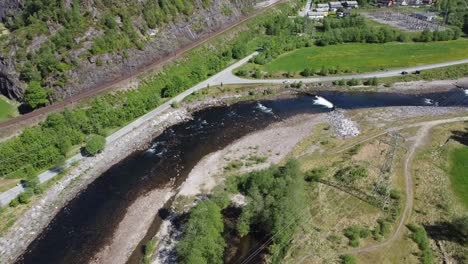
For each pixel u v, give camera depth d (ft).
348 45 565.94
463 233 217.56
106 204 262.47
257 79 453.99
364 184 262.88
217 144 333.21
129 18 419.74
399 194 252.01
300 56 520.01
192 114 384.06
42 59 341.21
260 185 243.40
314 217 232.94
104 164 302.86
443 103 407.85
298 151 315.78
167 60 437.99
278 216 213.05
